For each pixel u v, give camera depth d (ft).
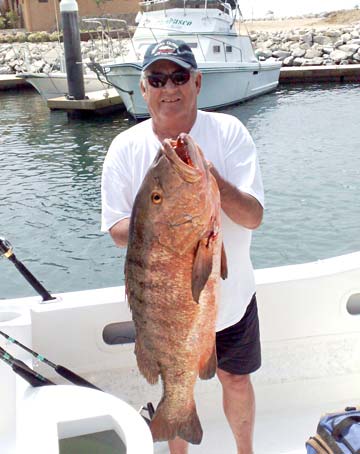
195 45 72.90
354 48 113.19
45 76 80.59
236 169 7.77
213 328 6.69
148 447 6.03
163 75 7.48
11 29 162.40
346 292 10.43
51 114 80.69
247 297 8.31
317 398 10.78
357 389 10.82
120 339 10.11
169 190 5.97
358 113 69.62
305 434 10.13
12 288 28.12
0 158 56.18
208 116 7.99
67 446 6.56
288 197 38.86
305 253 30.48
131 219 6.39
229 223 7.91
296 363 10.61
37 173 49.65
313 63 111.86
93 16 154.30
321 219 34.71
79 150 58.34
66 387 7.18
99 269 29.96
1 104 93.15
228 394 8.69
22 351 9.09
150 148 7.93
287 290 10.28
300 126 63.52
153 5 73.61
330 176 43.42
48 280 28.94
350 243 31.37
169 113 7.63
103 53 86.79
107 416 6.59
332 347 10.64
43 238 33.96
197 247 6.09
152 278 6.38
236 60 78.54
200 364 6.79
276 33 129.70
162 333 6.57
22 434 6.35
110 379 10.12
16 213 38.58
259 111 73.41
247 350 8.41
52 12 159.33
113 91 83.56
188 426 6.92
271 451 9.80
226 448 9.94
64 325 9.74
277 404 10.71
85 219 36.86
